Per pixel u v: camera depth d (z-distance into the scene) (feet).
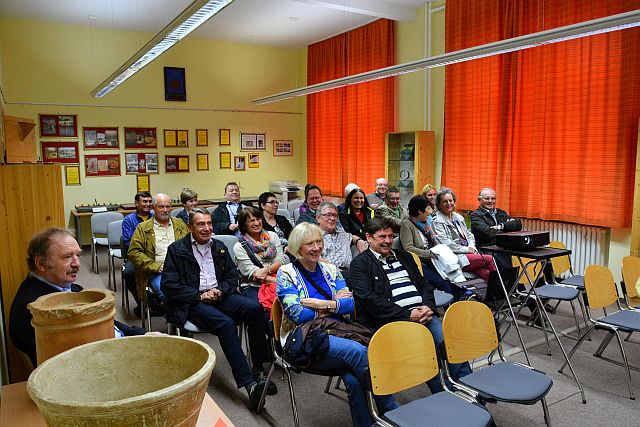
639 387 9.64
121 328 6.39
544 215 16.88
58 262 5.65
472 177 19.33
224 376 10.30
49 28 23.18
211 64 27.12
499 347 7.92
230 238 13.53
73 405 1.91
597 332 12.57
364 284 8.82
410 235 13.76
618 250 15.35
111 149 25.03
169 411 2.05
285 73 29.37
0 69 19.89
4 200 8.57
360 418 7.09
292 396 8.13
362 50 23.98
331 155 26.84
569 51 15.78
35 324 3.36
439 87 20.89
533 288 10.96
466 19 18.88
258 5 21.04
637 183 13.88
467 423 5.81
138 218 15.21
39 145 23.39
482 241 15.16
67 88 23.81
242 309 9.71
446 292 12.53
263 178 29.35
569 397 9.27
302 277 8.67
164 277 9.92
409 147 21.91
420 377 6.72
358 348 7.20
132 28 24.59
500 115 17.98
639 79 14.26
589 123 15.37
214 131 27.58
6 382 6.61
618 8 14.25
